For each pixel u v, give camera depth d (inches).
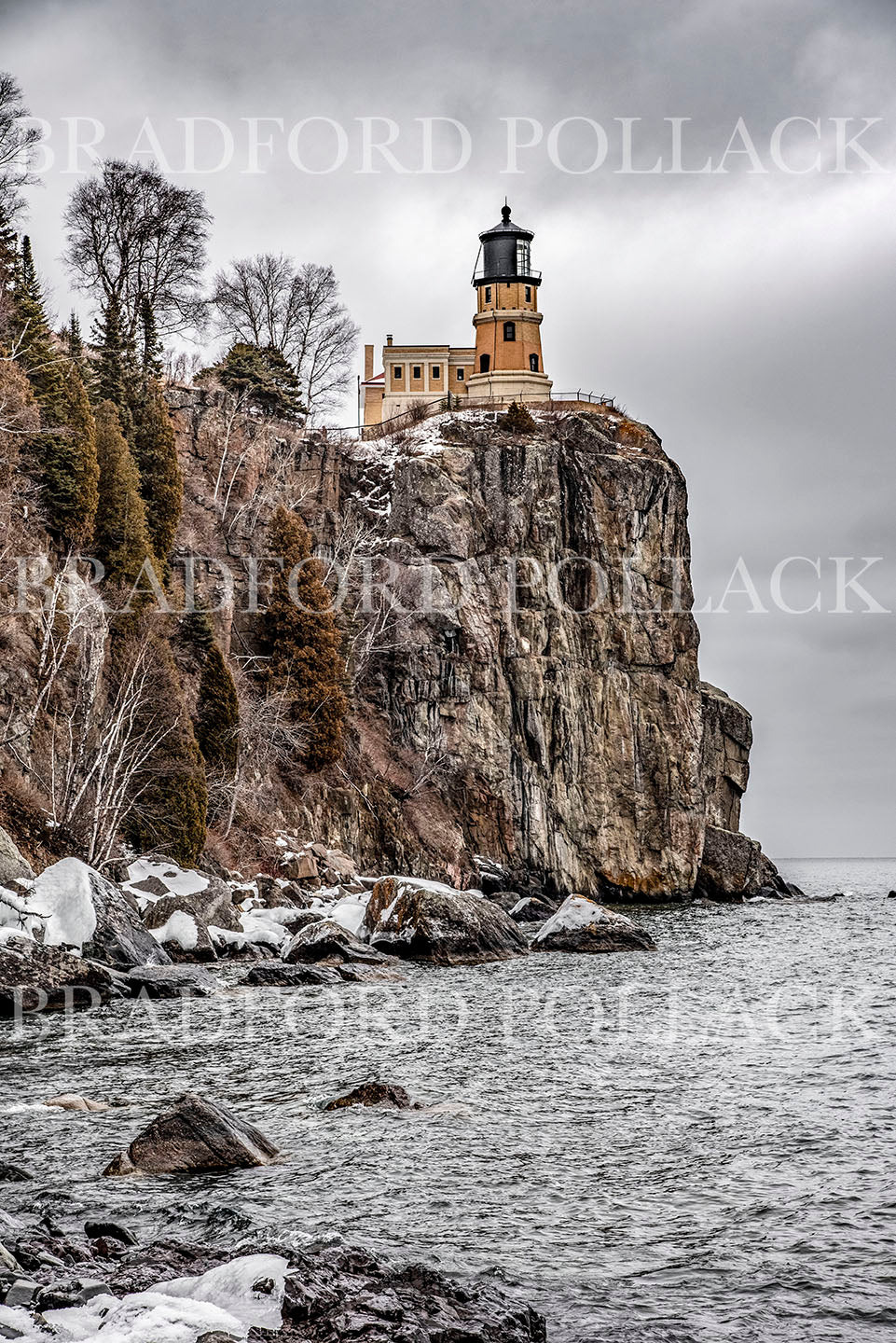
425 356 4894.2
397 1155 810.2
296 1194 727.1
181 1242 617.9
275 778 3029.0
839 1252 641.0
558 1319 560.4
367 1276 554.6
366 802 3260.3
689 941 2306.8
